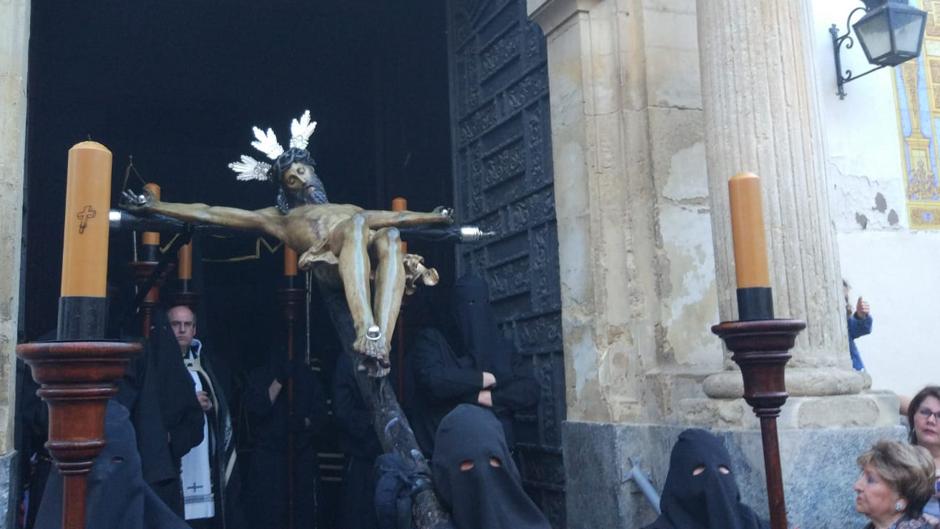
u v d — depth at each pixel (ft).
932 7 18.98
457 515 7.80
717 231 13.05
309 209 13.55
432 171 25.84
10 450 10.61
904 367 17.26
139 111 29.14
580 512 15.20
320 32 29.40
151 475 12.35
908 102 18.39
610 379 14.92
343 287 12.89
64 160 27.30
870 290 17.33
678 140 15.12
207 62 29.37
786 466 11.66
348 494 16.19
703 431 9.39
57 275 25.44
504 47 18.80
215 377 16.25
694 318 14.75
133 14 28.09
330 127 30.32
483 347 16.11
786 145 12.75
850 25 18.13
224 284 28.35
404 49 27.61
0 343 10.61
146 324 14.74
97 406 5.50
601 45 15.72
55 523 7.91
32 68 26.32
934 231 18.03
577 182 15.67
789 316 12.34
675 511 9.16
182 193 29.55
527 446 17.43
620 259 15.19
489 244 19.27
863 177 17.74
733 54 13.09
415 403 15.99
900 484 9.00
